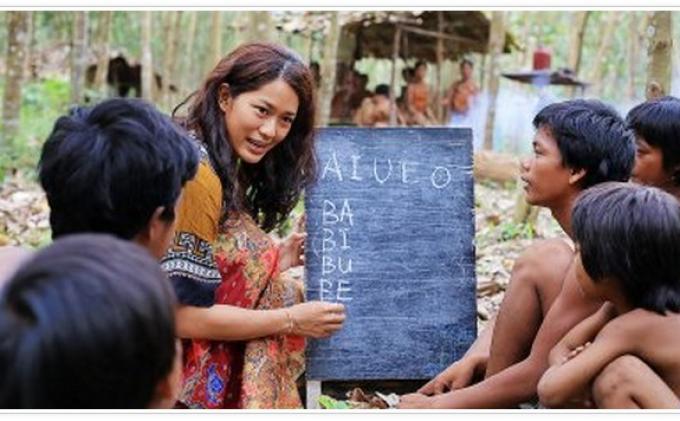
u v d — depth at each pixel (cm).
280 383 360
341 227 415
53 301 158
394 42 1327
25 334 156
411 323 411
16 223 827
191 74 1688
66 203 255
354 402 405
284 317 347
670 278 297
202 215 324
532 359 340
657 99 399
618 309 306
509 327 356
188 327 326
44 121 1457
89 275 161
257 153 349
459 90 1407
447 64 1623
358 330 408
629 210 293
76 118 260
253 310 343
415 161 424
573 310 333
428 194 421
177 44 1488
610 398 289
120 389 163
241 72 343
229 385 352
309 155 372
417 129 425
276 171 371
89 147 252
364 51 1370
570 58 1455
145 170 251
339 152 421
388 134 424
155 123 257
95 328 158
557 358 315
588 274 302
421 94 1372
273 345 350
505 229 841
